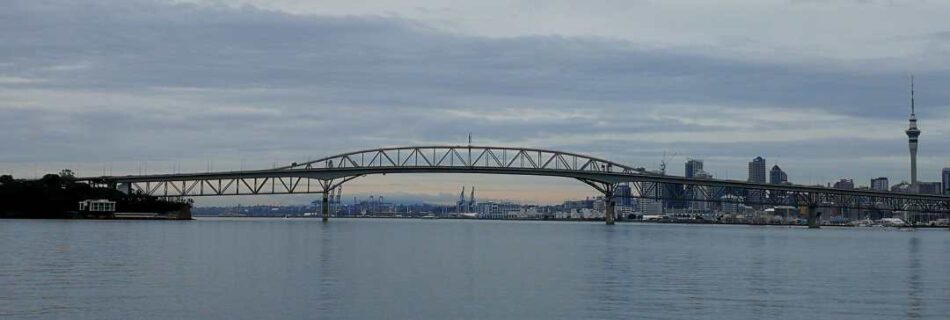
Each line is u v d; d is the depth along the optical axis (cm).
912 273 8100
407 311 5206
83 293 5847
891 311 5403
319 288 6225
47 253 9606
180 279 6750
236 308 5234
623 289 6406
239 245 11731
